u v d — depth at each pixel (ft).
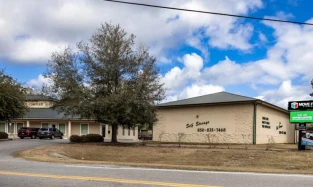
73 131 158.40
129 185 26.99
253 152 60.34
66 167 39.70
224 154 60.44
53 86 85.97
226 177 32.65
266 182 29.60
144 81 81.66
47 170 36.19
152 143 89.66
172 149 69.31
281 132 106.32
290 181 30.55
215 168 41.11
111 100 77.30
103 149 69.87
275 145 82.79
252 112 85.56
